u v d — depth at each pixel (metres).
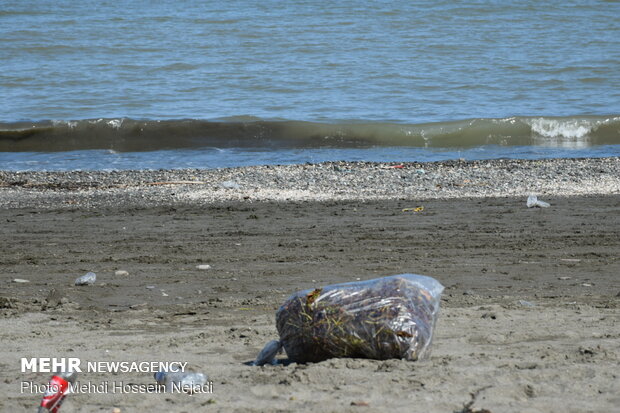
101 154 34.06
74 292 13.27
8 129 36.81
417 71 53.72
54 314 11.70
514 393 7.54
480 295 12.66
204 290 13.36
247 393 7.68
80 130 37.28
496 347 9.34
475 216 19.81
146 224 19.44
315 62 56.84
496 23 76.88
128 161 32.38
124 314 11.70
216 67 55.00
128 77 51.81
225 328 10.61
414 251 16.20
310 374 8.01
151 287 13.55
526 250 16.25
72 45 63.78
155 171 28.25
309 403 7.34
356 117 40.81
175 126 37.56
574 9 85.94
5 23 76.12
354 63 56.41
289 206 21.52
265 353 8.76
